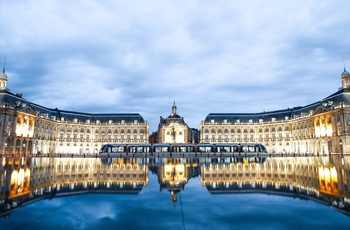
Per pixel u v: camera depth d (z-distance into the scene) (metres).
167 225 7.62
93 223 7.83
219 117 136.50
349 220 8.09
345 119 83.56
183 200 11.14
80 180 18.55
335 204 10.31
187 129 138.38
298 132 115.12
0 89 90.25
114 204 10.41
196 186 15.33
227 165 35.72
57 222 7.96
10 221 8.05
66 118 125.62
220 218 8.33
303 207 9.80
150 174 22.91
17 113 86.94
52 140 115.62
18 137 86.75
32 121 96.44
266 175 21.81
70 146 124.56
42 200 11.27
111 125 132.38
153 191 13.57
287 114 125.25
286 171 25.47
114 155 87.69
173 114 144.38
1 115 81.38
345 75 95.31
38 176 21.11
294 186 15.20
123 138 131.50
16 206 10.12
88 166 34.16
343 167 30.17
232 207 9.84
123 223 7.83
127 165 36.53
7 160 47.56
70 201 11.01
